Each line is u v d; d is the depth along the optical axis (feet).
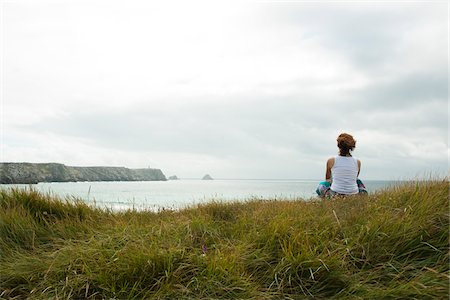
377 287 10.00
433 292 9.23
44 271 11.53
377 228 12.88
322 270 10.94
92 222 18.04
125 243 12.89
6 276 11.72
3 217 16.89
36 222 17.81
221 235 15.48
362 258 11.87
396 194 17.43
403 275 10.42
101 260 11.44
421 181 18.07
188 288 10.39
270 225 14.10
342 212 16.51
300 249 11.79
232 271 10.92
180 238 13.76
